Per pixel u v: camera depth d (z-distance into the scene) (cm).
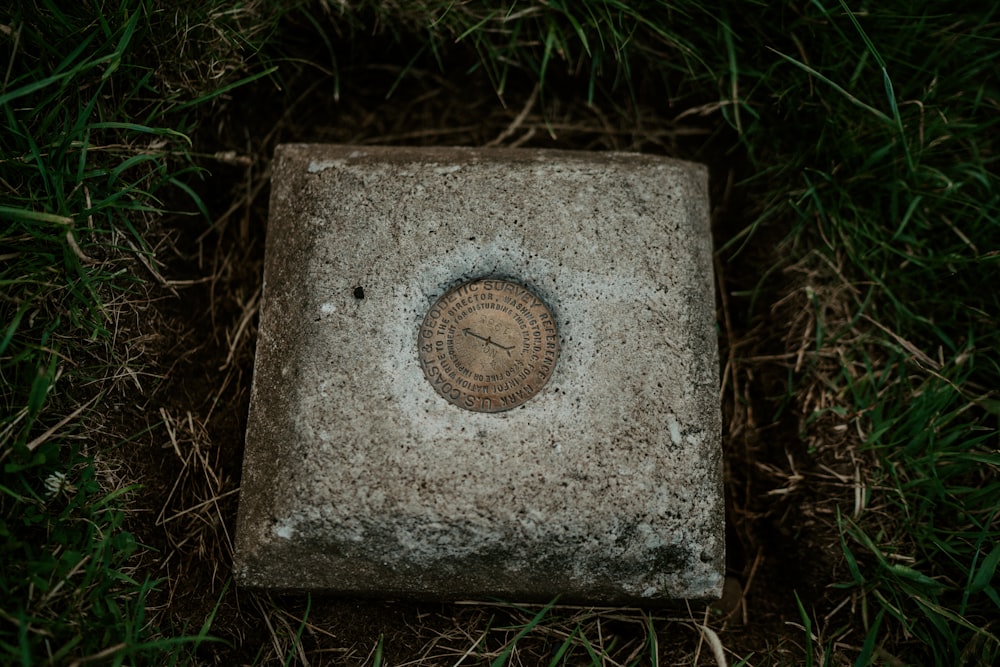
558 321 66
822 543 74
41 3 66
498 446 64
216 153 77
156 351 72
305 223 68
